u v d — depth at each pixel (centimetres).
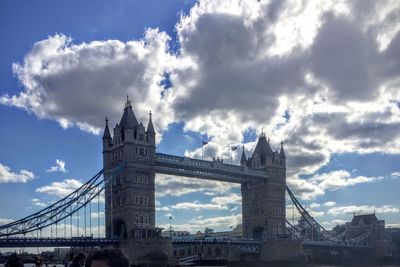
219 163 19512
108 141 17738
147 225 16762
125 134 16962
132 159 16838
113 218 17025
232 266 19888
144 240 15275
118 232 16962
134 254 14962
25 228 14925
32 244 14350
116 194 17100
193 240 17650
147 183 17112
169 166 17962
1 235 14075
